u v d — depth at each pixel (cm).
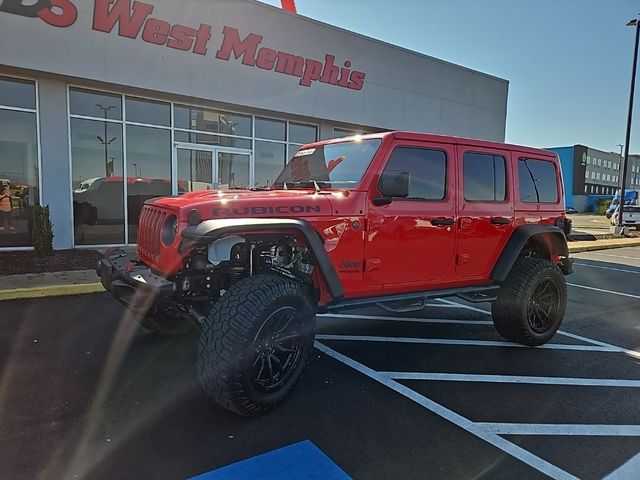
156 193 1066
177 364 404
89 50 898
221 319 297
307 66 1205
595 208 6356
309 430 299
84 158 972
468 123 1625
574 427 312
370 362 425
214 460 263
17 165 906
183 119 1092
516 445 288
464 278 441
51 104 917
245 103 1109
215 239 303
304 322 330
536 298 474
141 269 362
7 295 604
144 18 948
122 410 320
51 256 867
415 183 404
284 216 335
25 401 329
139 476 246
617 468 265
